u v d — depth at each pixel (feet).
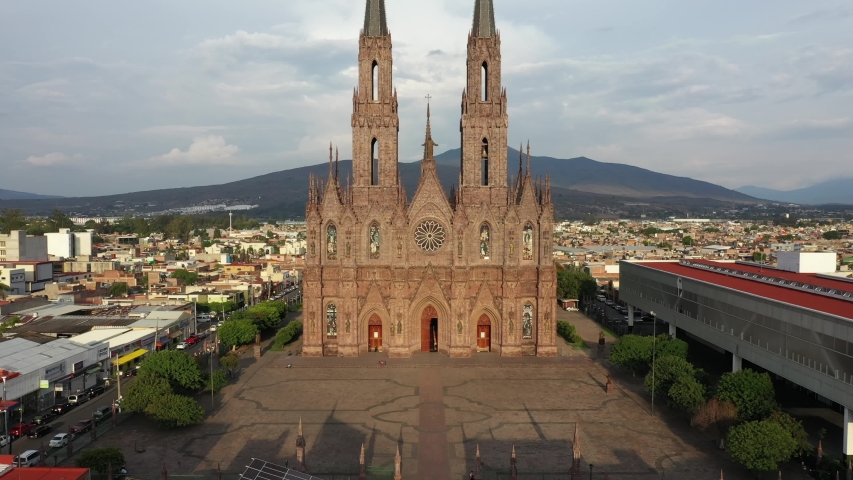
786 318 263.90
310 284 396.57
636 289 474.90
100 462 209.36
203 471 223.51
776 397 306.96
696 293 360.69
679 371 288.10
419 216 398.42
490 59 408.67
